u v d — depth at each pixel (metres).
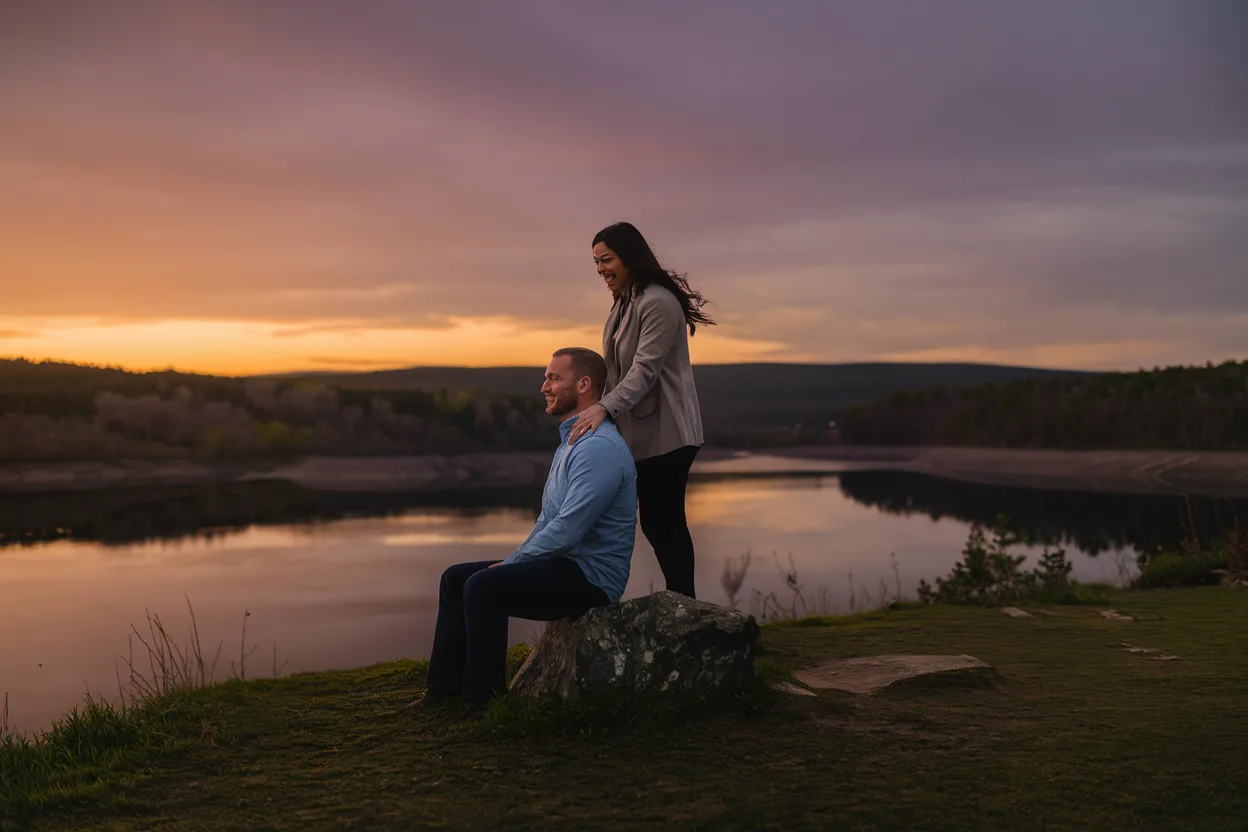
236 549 45.34
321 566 38.31
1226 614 6.36
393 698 3.88
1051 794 2.70
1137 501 67.00
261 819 2.67
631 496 3.52
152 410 111.94
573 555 3.45
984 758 3.01
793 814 2.59
